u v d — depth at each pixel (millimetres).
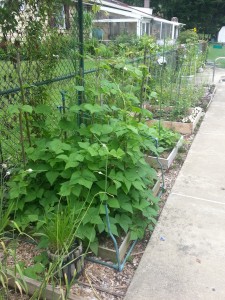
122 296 2125
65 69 3328
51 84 3174
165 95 6121
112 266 2367
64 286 2121
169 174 3969
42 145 2740
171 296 2113
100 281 2242
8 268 2080
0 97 2705
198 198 3361
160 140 4434
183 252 2525
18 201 2629
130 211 2568
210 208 3170
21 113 2643
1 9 2602
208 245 2611
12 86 2777
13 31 2750
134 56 5098
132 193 2705
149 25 18672
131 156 2666
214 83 10430
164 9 35219
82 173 2465
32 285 2064
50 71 3115
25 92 2885
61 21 3182
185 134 5465
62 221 2143
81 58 3312
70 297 2023
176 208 3166
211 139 5172
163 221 2945
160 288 2176
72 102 3205
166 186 3656
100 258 2457
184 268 2355
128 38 11625
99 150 2422
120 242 2537
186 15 34500
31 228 2619
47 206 2580
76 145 2777
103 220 2500
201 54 10992
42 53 3002
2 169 2854
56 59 3152
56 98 3277
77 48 3340
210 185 3645
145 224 2764
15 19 2719
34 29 2889
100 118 3043
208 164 4215
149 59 5348
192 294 2129
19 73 2617
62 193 2387
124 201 2637
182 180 3766
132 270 2373
